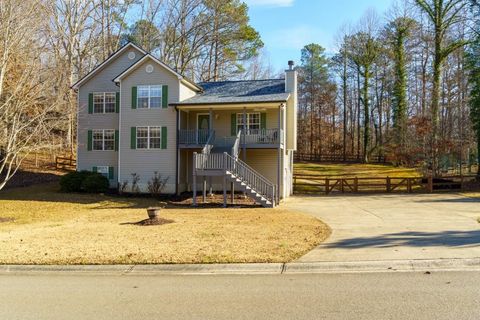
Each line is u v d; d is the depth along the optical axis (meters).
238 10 41.69
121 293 6.40
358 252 8.63
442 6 33.03
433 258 7.95
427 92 39.47
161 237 10.83
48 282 7.14
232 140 24.95
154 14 42.72
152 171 25.50
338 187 30.28
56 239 10.80
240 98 24.64
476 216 14.61
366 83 51.91
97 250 9.23
